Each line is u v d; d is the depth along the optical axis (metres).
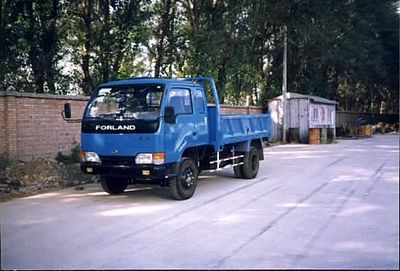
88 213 8.62
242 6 26.39
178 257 5.90
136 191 11.15
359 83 51.22
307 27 31.38
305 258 5.84
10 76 17.42
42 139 14.91
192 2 26.27
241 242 6.55
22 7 16.75
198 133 10.54
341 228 7.30
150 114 9.32
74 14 19.02
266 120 14.90
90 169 9.72
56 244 6.54
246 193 10.67
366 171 14.61
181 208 8.99
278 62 35.12
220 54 25.73
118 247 6.36
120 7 19.84
